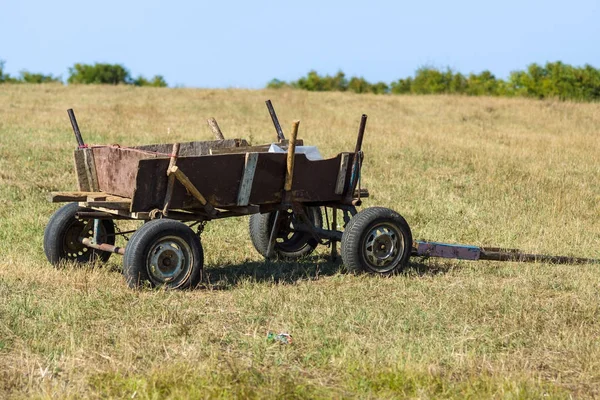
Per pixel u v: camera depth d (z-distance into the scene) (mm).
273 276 16984
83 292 14789
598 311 14383
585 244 21125
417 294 15414
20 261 17609
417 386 10406
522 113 54406
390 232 16984
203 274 16875
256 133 40531
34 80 106188
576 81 73000
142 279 14953
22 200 25078
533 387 10438
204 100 57281
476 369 11219
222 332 12773
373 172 31047
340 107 55906
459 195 27734
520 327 13250
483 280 16641
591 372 11250
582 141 40719
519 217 24344
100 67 106375
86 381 10445
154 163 15062
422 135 40781
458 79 84688
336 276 16797
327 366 11273
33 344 11875
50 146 33781
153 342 12055
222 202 15914
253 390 10211
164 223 15078
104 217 16250
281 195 16750
